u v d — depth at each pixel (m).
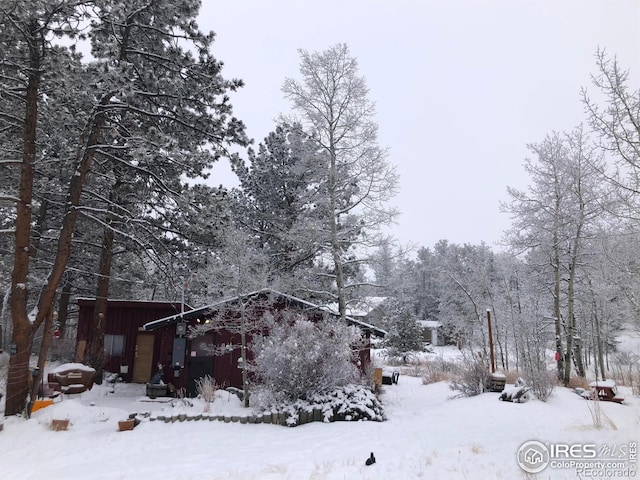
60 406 11.98
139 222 15.27
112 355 20.73
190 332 17.50
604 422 9.80
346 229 17.94
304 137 19.03
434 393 17.94
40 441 9.80
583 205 18.48
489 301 27.06
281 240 21.81
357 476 6.77
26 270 12.18
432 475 6.54
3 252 20.33
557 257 19.69
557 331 19.48
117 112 14.51
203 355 17.48
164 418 11.58
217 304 15.96
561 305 24.06
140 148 12.45
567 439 8.20
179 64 14.36
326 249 18.06
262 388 13.38
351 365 13.87
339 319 16.11
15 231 12.23
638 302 9.61
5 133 14.39
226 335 17.70
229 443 9.76
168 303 20.77
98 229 20.73
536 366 16.41
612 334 28.11
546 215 19.88
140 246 15.88
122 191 17.42
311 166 18.50
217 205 15.09
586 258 19.42
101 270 18.66
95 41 12.83
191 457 8.70
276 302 18.08
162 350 18.77
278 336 13.40
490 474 6.36
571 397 13.98
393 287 18.41
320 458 8.23
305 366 12.55
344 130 18.17
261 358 13.07
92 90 11.73
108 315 21.17
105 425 11.55
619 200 9.12
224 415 11.79
